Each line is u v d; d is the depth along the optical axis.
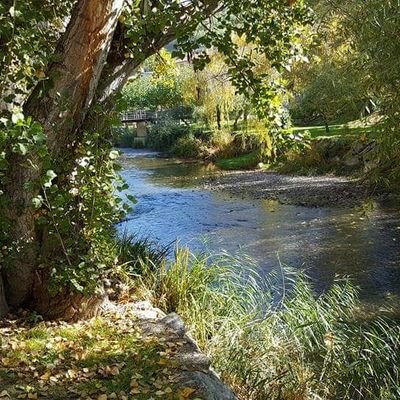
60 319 4.70
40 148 3.59
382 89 3.56
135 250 6.64
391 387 4.66
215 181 20.44
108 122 4.52
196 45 5.08
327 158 19.58
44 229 4.53
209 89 24.23
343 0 3.59
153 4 4.96
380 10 3.22
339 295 6.48
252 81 5.68
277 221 13.29
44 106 4.33
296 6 5.41
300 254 10.31
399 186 13.76
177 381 3.62
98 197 4.52
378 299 7.75
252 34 5.43
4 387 3.49
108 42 4.39
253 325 5.09
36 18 4.38
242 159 23.84
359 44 3.44
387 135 3.51
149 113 35.50
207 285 5.90
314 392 4.48
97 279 4.71
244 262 9.80
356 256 9.98
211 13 5.19
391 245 10.52
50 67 4.38
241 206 15.53
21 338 4.25
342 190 16.12
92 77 4.43
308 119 23.27
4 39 4.20
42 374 3.70
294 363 4.67
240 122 26.05
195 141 28.66
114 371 3.76
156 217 14.56
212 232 12.53
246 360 4.54
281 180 19.12
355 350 4.96
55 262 4.52
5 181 4.21
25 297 4.83
